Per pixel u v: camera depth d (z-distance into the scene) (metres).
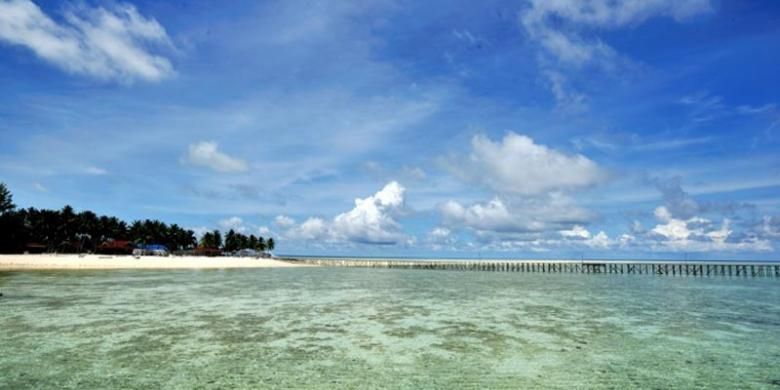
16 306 27.19
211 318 24.00
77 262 71.38
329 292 39.50
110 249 113.94
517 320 24.45
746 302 34.03
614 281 59.09
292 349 17.33
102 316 24.03
